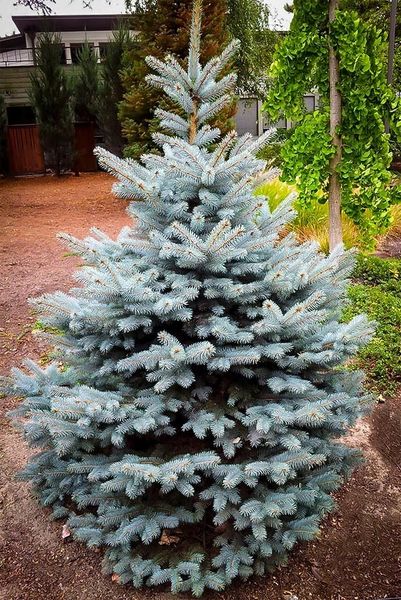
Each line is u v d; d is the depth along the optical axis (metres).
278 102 5.54
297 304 2.05
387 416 3.53
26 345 4.36
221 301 2.30
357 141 5.43
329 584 2.29
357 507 2.77
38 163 15.52
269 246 2.48
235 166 2.17
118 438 2.03
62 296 2.46
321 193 6.93
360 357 4.06
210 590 2.23
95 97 15.04
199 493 2.20
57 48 14.16
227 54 2.35
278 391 2.10
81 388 2.14
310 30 5.31
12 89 16.36
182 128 2.47
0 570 2.33
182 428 2.10
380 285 5.54
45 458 2.53
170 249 2.05
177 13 8.49
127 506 2.25
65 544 2.47
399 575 2.34
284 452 2.10
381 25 11.70
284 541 2.12
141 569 2.18
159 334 2.03
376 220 5.68
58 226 8.08
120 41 12.91
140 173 2.41
